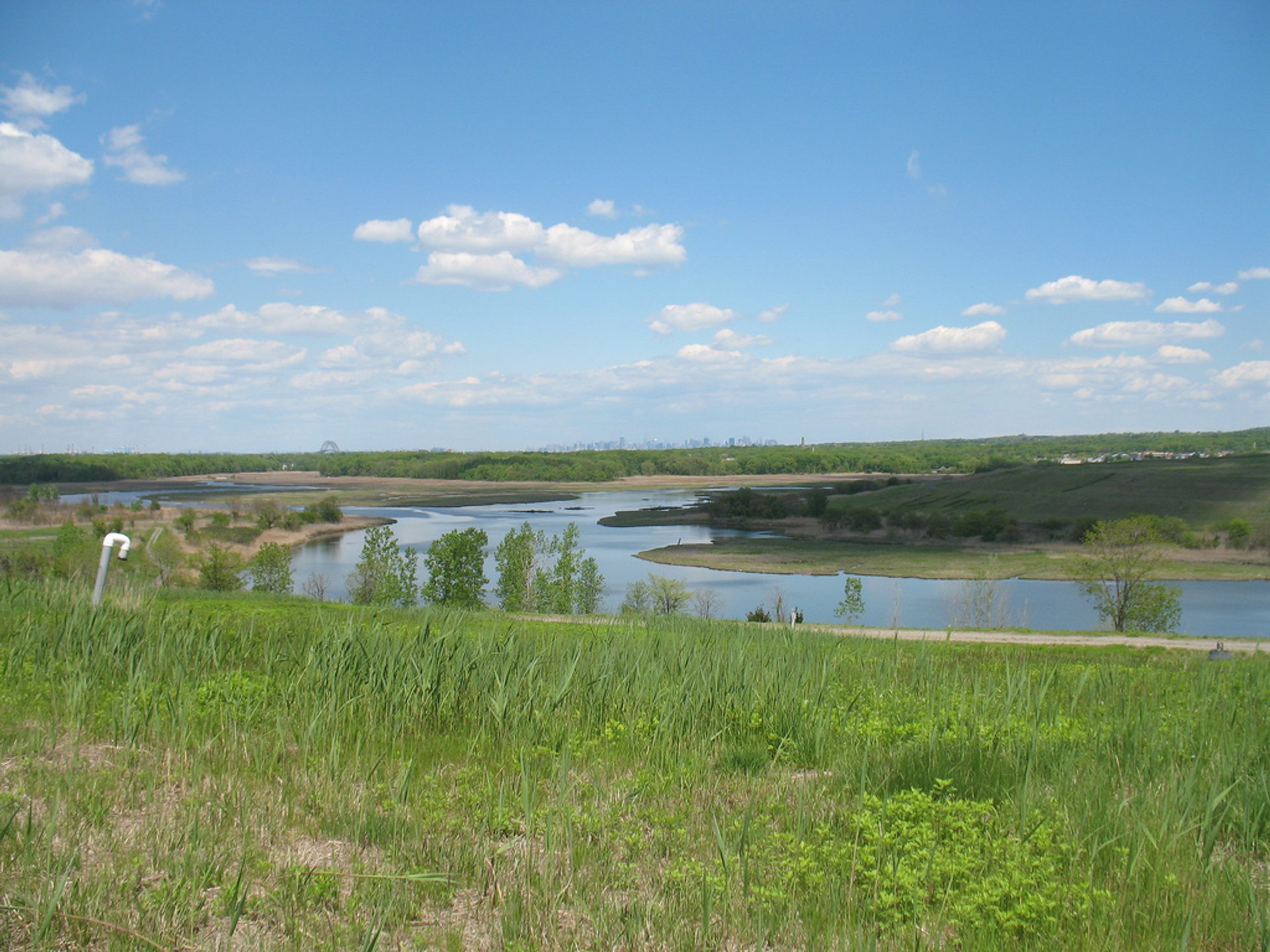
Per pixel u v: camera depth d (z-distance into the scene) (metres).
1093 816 6.10
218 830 5.80
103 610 13.26
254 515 117.94
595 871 5.40
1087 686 11.59
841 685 11.10
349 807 6.28
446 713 9.15
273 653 11.48
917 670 12.23
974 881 5.17
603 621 25.72
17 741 7.50
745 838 5.63
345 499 178.12
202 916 4.75
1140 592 49.91
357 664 10.06
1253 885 5.27
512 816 6.34
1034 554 89.75
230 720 8.40
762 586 71.19
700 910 4.96
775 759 8.09
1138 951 4.62
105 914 4.63
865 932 4.72
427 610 24.98
